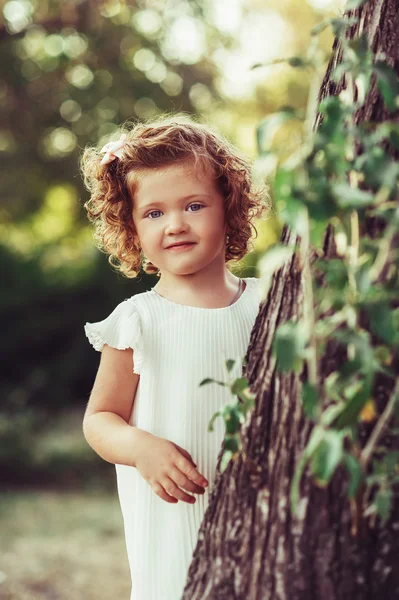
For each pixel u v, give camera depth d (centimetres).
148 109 993
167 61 968
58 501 744
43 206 1116
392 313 124
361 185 144
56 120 1011
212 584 161
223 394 206
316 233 128
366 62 134
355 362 124
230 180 224
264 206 253
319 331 128
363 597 148
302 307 156
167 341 210
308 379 153
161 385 208
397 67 155
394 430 143
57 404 1122
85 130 1014
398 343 125
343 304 127
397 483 147
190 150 215
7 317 1143
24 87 1005
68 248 1213
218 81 1018
